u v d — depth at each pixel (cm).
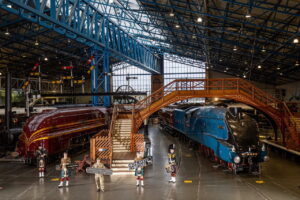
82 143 2262
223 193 1133
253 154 1408
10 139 2206
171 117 3108
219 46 3381
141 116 2050
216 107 1858
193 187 1223
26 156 1728
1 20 2645
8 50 3700
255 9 1903
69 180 1379
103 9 3250
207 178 1369
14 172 1566
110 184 1294
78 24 2378
